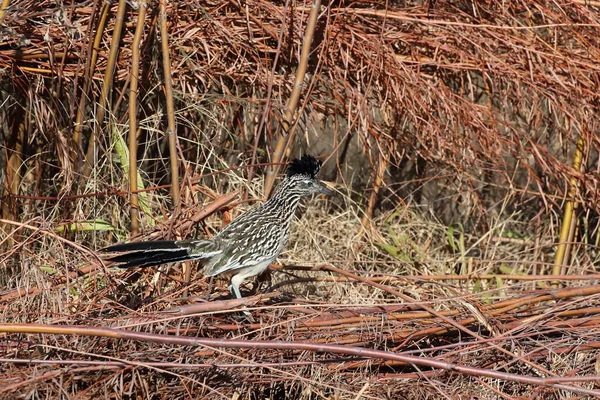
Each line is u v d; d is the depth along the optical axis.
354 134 13.31
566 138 12.15
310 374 8.55
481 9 11.52
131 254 8.77
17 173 10.65
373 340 8.81
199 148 11.49
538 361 8.95
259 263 9.39
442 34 11.24
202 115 11.34
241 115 11.74
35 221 10.02
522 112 12.00
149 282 9.63
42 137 11.17
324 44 10.59
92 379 7.93
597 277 9.87
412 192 12.80
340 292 10.86
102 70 10.52
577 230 12.80
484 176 13.52
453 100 11.22
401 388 8.55
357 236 11.93
